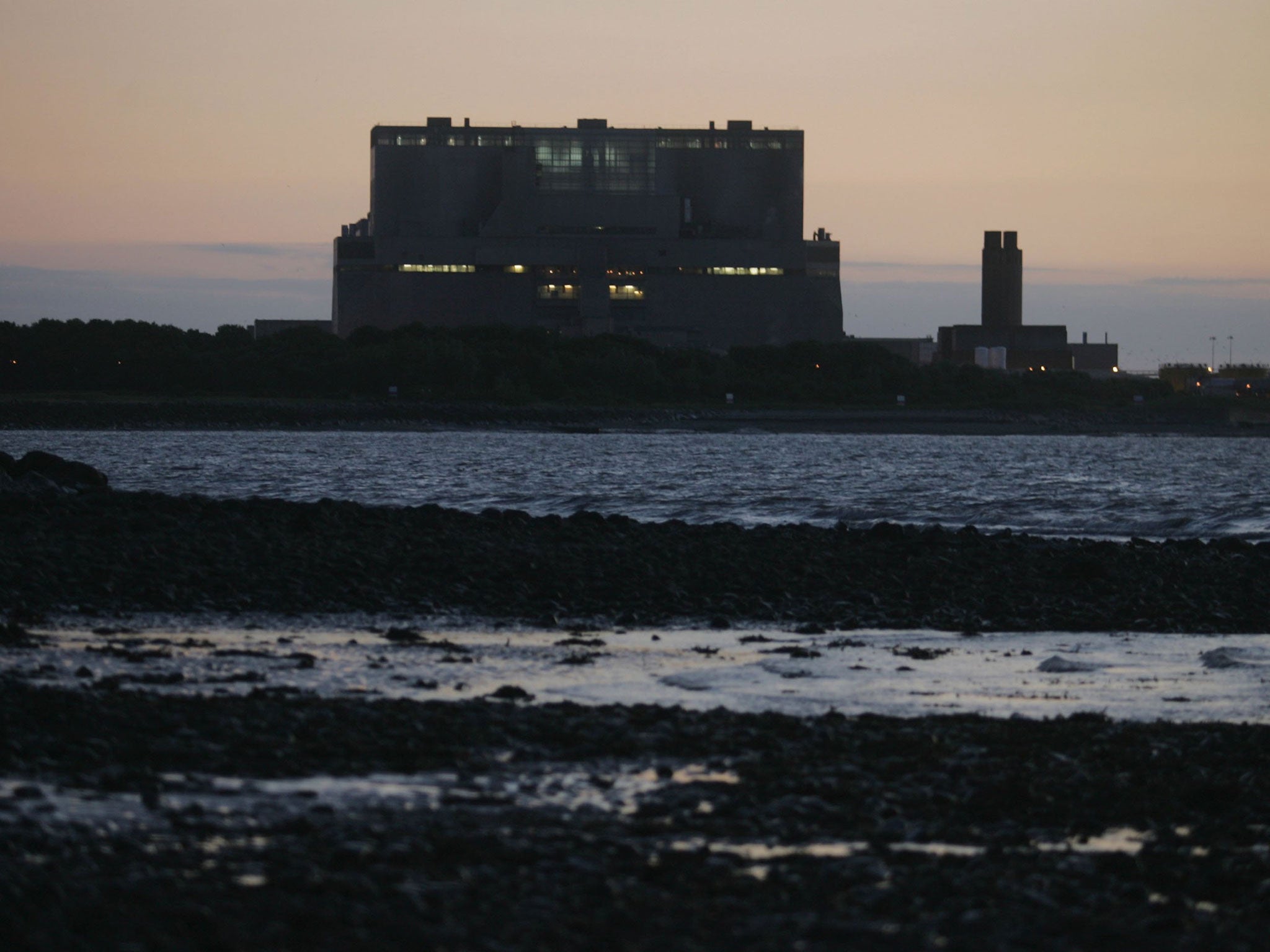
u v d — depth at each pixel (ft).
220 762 159.94
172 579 334.03
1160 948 110.32
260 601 318.65
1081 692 228.22
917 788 157.79
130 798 143.54
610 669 245.86
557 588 346.54
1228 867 130.52
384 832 133.08
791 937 109.81
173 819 134.72
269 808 141.38
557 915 112.16
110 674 224.53
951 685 232.73
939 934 111.55
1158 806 152.97
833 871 125.70
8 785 146.10
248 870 119.55
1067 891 123.03
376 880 118.42
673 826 139.95
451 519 478.59
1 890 108.99
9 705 179.93
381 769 160.76
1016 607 333.42
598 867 124.67
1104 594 355.15
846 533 476.13
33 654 242.99
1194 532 605.73
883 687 230.68
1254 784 161.27
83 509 455.22
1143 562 412.36
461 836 132.67
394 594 333.62
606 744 175.22
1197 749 180.86
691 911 114.83
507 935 107.65
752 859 130.00
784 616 320.29
